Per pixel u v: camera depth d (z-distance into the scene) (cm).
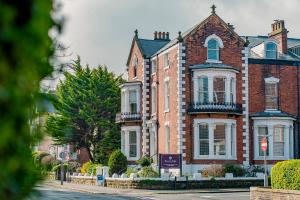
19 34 243
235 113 3931
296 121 4284
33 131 336
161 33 4941
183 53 3950
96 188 3550
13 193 247
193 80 3931
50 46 319
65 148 5822
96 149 5719
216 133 3944
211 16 4041
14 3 244
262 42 4359
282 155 4122
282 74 4288
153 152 4403
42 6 255
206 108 3853
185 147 3884
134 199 2633
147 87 4553
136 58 4766
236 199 2598
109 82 5906
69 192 3192
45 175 438
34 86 277
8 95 239
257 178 3544
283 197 2056
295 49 4631
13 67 244
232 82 4016
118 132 5756
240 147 4025
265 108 4212
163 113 4206
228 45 4062
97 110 5788
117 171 4047
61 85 5819
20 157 254
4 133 240
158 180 3384
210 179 3444
